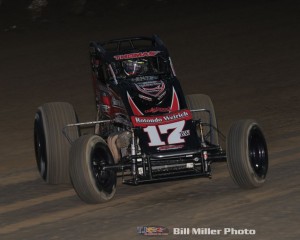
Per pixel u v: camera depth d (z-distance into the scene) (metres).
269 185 15.35
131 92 15.96
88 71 31.72
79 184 14.30
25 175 18.03
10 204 15.41
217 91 27.33
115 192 15.70
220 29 38.75
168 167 15.03
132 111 15.48
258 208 13.67
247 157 14.58
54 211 14.58
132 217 13.69
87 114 24.94
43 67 33.03
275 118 22.73
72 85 29.52
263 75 29.42
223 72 30.38
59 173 16.47
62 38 38.56
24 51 36.34
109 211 14.25
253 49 34.34
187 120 15.32
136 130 15.04
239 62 32.03
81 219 13.83
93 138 14.52
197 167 15.54
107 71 16.86
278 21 39.88
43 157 16.75
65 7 44.31
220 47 35.09
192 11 43.59
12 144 21.56
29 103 27.12
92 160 14.34
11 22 42.44
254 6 44.19
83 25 41.31
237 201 14.27
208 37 37.19
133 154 14.88
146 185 16.16
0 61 34.69
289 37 36.19
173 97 15.91
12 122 24.45
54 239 12.67
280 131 20.98
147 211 14.05
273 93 26.31
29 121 24.42
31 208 14.97
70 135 16.48
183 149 14.75
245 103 25.14
